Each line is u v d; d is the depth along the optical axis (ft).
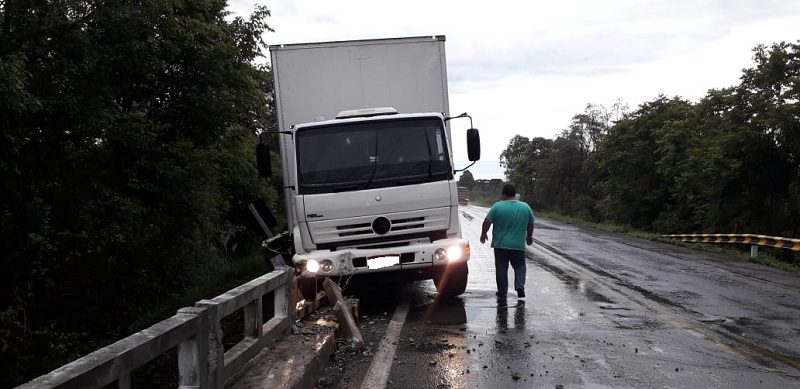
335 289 24.08
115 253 42.29
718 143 90.68
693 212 115.96
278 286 19.31
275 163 80.07
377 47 31.24
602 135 179.42
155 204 43.80
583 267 45.39
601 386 16.99
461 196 266.57
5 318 31.22
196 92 44.21
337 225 27.02
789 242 52.03
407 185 27.25
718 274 42.42
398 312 27.76
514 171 276.62
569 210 199.93
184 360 12.14
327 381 17.33
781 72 86.12
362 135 27.81
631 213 136.77
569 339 22.50
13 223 32.60
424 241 27.63
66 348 33.14
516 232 30.86
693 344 21.85
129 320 42.68
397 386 16.98
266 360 16.76
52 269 37.58
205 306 12.80
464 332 23.63
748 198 91.76
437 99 31.32
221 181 58.65
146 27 37.11
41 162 34.01
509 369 18.62
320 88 30.96
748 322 25.73
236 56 47.16
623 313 27.55
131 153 40.09
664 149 121.29
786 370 18.61
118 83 38.78
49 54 34.09
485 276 40.14
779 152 87.10
